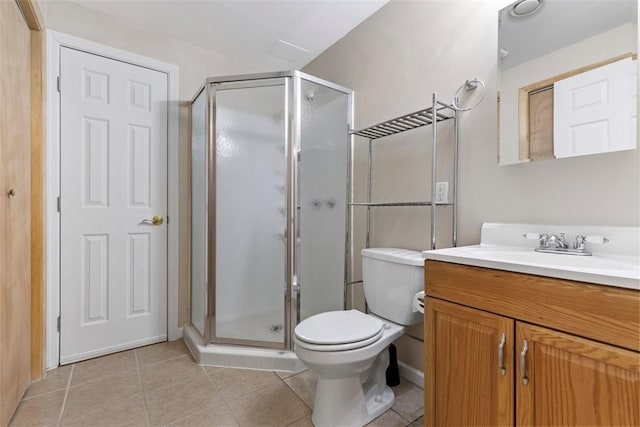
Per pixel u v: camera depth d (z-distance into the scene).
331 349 1.25
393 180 1.89
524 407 0.86
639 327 0.67
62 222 1.90
